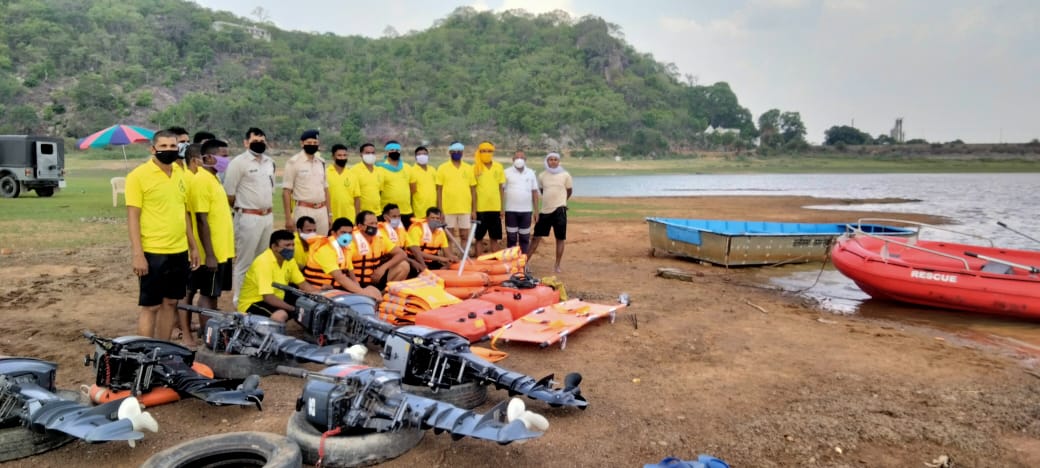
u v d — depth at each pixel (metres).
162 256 6.77
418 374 5.96
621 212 31.66
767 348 8.22
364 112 171.88
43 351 7.50
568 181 13.30
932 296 10.80
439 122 172.00
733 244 14.70
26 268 12.71
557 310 8.82
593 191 63.88
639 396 6.41
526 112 181.25
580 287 11.99
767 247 15.12
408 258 9.94
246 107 150.00
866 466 5.03
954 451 5.32
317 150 9.58
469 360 5.90
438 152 161.12
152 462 4.30
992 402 6.41
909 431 5.67
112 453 4.98
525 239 13.36
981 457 5.22
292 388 6.40
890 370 7.41
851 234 13.33
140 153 115.88
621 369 7.24
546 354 7.73
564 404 5.70
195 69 178.62
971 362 7.80
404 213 11.66
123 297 10.34
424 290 8.28
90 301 10.05
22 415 4.91
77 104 144.50
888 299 11.71
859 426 5.75
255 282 7.69
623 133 194.62
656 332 8.85
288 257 7.77
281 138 150.00
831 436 5.54
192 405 5.89
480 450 5.07
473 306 8.15
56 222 20.25
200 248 7.82
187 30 195.38
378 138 166.88
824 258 15.84
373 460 4.75
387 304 8.33
